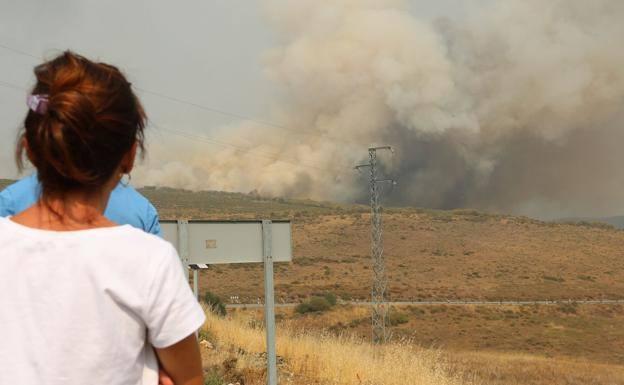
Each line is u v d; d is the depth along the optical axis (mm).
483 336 84812
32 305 1156
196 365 1279
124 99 1239
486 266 155375
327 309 88688
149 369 1249
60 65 1212
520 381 25828
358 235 197000
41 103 1161
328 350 10062
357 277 139000
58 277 1166
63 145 1160
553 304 106812
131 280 1196
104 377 1164
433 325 89625
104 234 1210
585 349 78938
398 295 115500
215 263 7312
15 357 1136
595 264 159625
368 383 8875
